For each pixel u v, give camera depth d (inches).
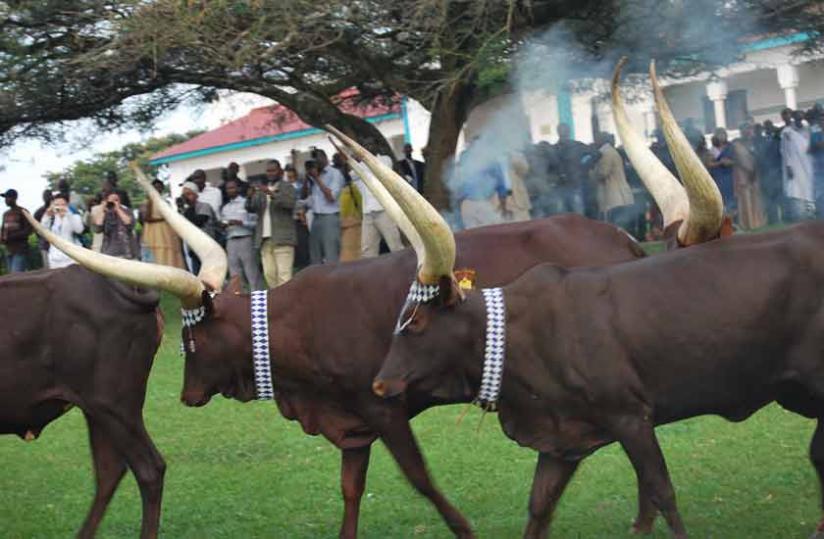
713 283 220.1
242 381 258.5
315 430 259.8
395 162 703.7
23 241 709.3
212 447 354.0
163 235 650.2
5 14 621.9
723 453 310.2
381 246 655.1
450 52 587.8
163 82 674.2
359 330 250.2
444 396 233.6
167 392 434.9
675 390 221.1
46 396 250.8
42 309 249.1
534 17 618.2
